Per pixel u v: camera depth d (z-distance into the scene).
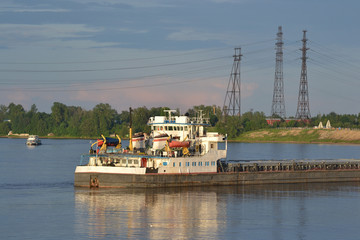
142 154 140.75
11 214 112.69
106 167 138.00
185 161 142.25
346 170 171.88
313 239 98.69
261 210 120.12
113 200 125.50
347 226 108.06
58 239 94.88
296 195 140.62
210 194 136.62
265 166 161.00
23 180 164.75
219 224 106.75
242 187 149.62
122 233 98.94
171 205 121.81
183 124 148.75
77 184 141.00
